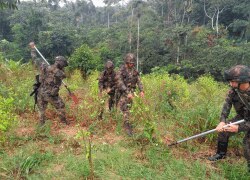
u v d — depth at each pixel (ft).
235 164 14.71
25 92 26.53
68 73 55.88
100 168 13.84
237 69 12.85
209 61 135.23
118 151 15.67
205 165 14.62
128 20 228.02
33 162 14.12
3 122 16.19
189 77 136.36
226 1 202.59
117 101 21.50
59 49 155.94
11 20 197.67
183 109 21.90
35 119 21.16
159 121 20.51
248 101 13.12
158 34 177.47
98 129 19.31
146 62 160.86
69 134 18.45
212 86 29.50
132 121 19.86
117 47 175.94
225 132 14.92
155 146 16.15
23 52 153.58
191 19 235.20
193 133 18.20
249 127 13.28
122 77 19.26
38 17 164.76
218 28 191.21
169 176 13.43
